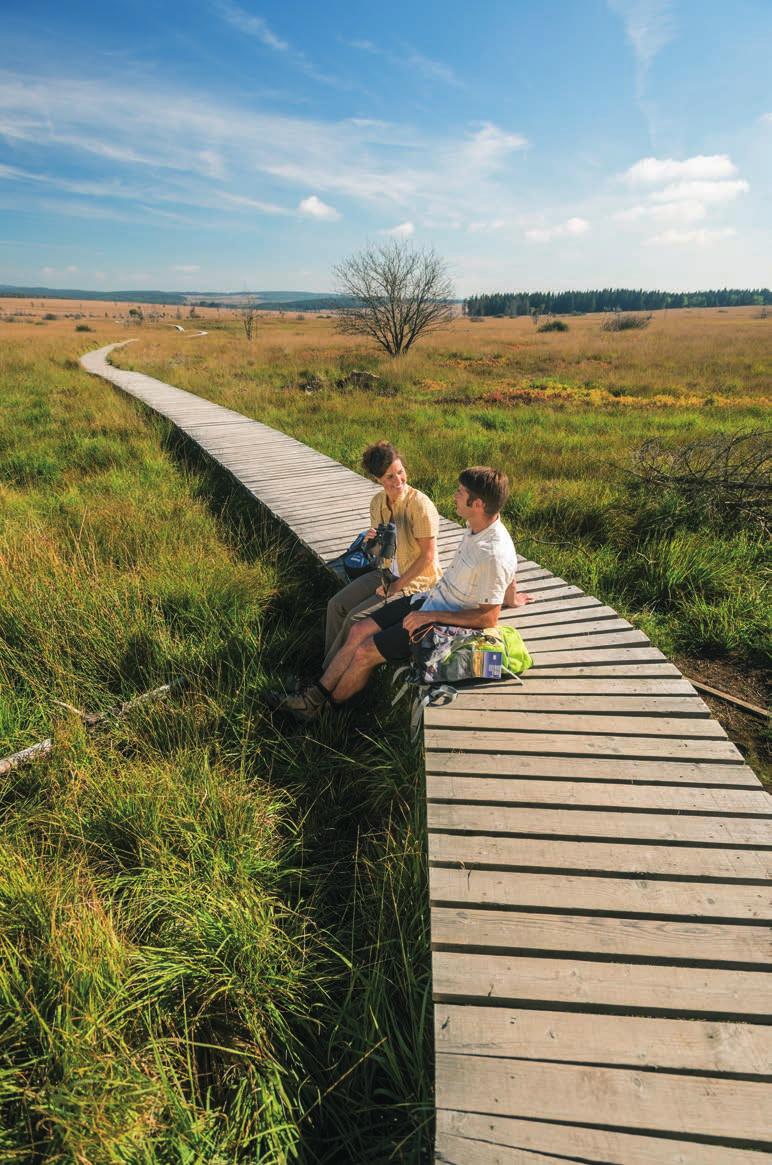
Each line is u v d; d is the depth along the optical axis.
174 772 3.26
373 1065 2.10
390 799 3.29
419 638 3.28
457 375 23.67
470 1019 1.81
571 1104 1.60
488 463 9.66
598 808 2.57
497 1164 1.49
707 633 4.91
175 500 7.77
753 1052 1.71
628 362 27.97
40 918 2.33
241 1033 2.20
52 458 10.03
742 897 2.17
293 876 2.88
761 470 7.32
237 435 11.54
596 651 3.79
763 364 25.81
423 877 2.66
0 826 2.98
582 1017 1.81
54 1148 1.75
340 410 15.16
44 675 4.13
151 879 2.65
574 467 9.27
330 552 5.76
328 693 3.71
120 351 35.16
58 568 5.09
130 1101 1.82
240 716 3.74
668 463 7.78
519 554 6.11
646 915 2.11
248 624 4.73
